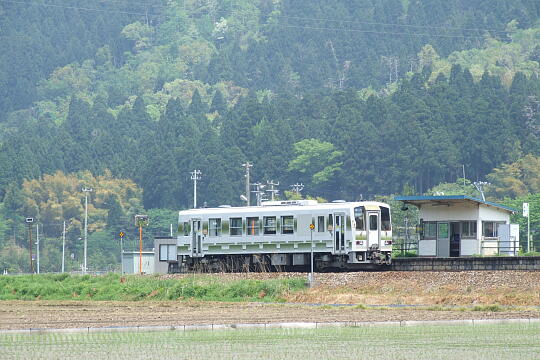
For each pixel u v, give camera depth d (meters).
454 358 55.09
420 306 89.12
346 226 111.25
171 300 106.56
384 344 62.06
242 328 73.50
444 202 118.88
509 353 57.00
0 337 68.69
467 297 90.69
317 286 102.00
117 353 58.66
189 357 56.50
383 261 111.38
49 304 106.19
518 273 93.81
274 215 116.44
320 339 65.19
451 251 118.81
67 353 58.91
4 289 123.31
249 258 118.69
